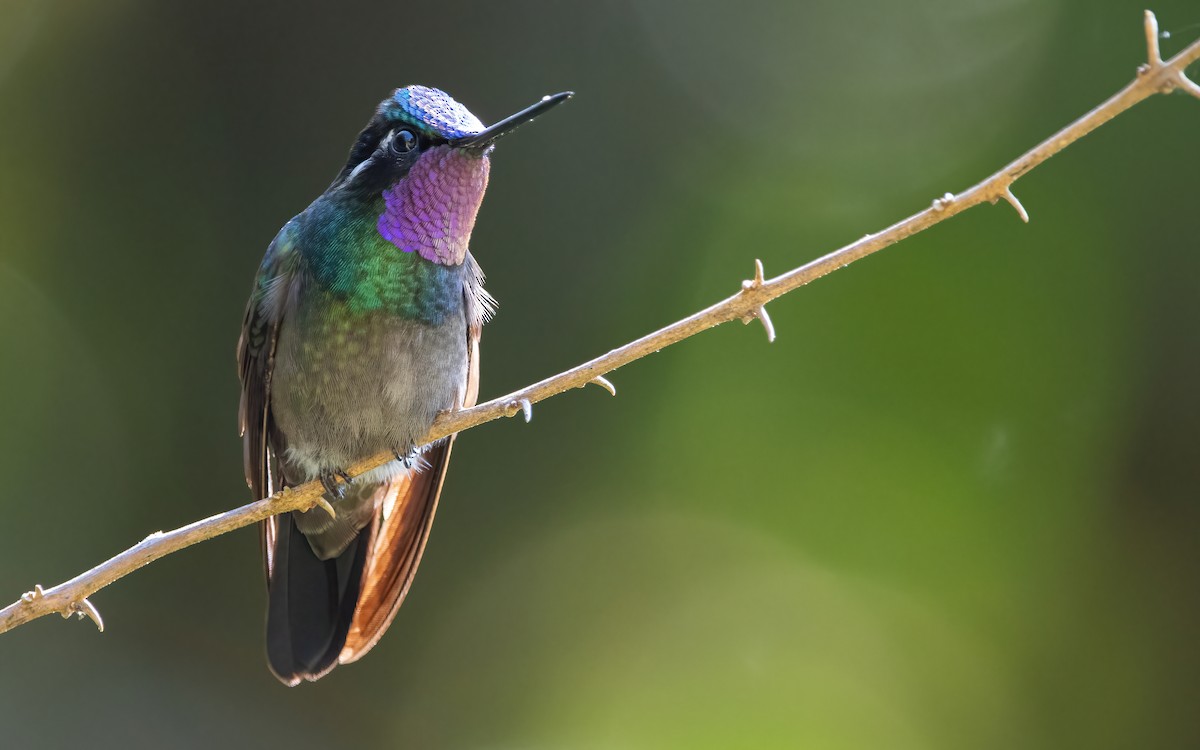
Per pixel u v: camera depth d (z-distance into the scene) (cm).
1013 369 1232
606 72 1273
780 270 1298
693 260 1278
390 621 709
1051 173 1252
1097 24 1255
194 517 1181
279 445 711
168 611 1188
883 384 1271
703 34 1329
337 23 1218
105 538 1182
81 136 1245
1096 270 1215
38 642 1177
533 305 1227
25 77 1262
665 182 1288
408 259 662
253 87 1219
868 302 1292
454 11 1227
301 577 714
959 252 1277
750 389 1292
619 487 1251
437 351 669
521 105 1241
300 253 679
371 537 716
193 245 1214
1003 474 1211
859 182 1320
